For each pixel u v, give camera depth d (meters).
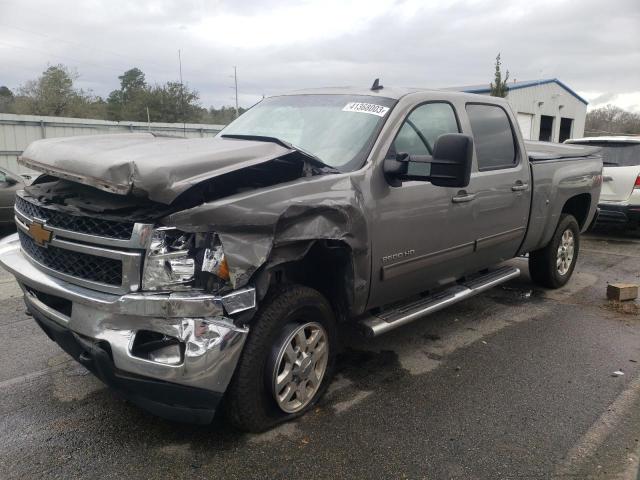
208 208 2.64
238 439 3.15
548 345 4.73
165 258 2.64
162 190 2.55
